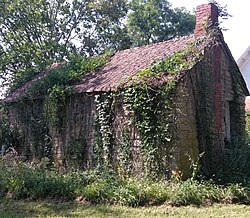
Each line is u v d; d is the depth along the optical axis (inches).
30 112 720.3
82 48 1378.0
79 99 617.6
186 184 442.9
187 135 503.2
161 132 494.0
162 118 494.6
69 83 666.2
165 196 416.8
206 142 531.2
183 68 501.4
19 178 474.9
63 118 641.6
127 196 412.5
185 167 490.6
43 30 1304.1
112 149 551.2
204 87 540.1
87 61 734.5
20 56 1227.9
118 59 701.9
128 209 387.5
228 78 636.1
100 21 1392.7
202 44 546.6
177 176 478.9
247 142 619.8
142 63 599.2
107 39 1417.3
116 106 548.1
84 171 553.9
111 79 590.6
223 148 565.9
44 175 485.7
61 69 732.7
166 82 491.2
